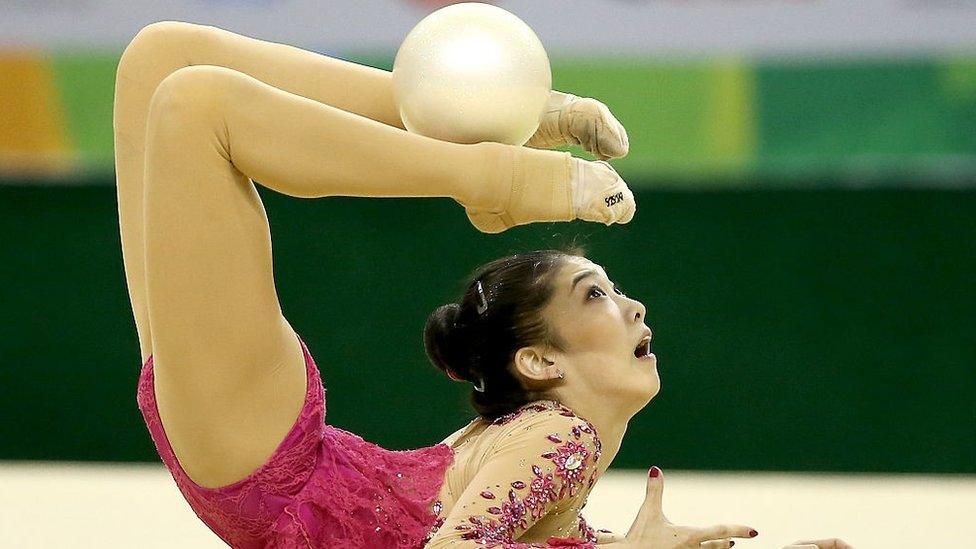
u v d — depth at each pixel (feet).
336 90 20.81
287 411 18.58
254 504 18.49
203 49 20.38
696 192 44.60
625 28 39.96
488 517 17.99
